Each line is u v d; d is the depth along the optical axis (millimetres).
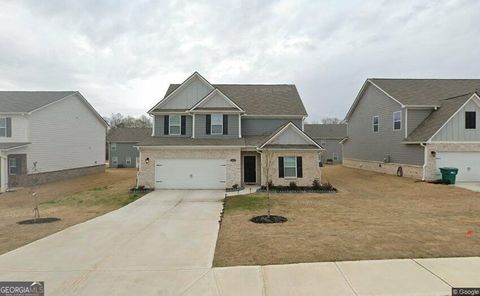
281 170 18500
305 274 5758
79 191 20641
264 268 6074
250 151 19938
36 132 24250
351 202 13922
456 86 24562
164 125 21266
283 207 12867
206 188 18922
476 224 9336
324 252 6844
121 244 7969
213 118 20562
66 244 8023
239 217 11039
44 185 23906
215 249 7367
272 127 21844
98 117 33656
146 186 18906
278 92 24516
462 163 19516
